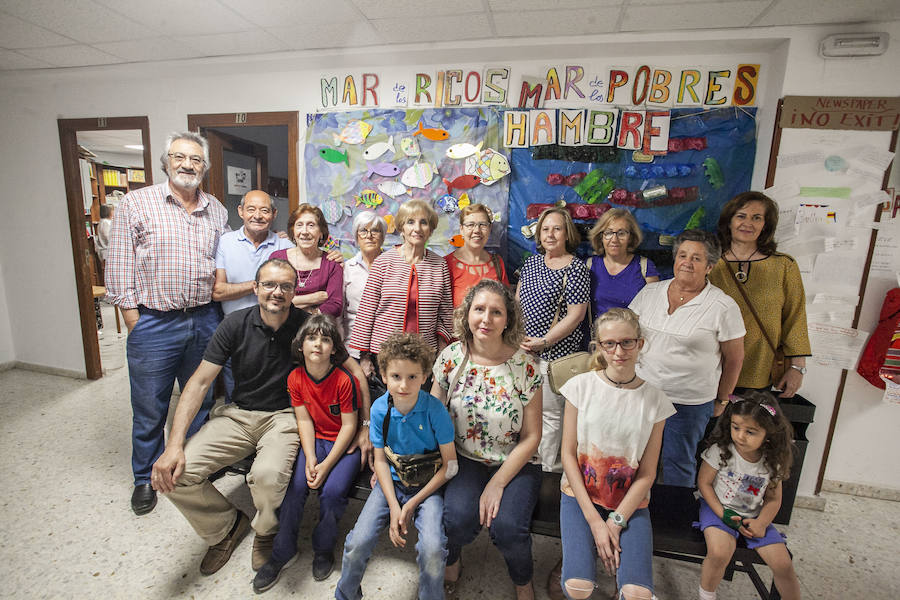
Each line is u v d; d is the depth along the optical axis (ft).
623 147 7.71
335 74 8.79
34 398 10.05
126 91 9.91
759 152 7.29
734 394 6.50
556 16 6.67
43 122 10.39
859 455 7.38
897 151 6.62
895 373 6.57
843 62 6.52
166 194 6.77
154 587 5.07
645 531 4.33
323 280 7.13
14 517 6.15
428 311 6.55
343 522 6.32
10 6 6.86
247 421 5.72
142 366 6.68
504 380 4.82
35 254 10.99
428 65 8.36
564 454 4.81
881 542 6.27
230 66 8.92
